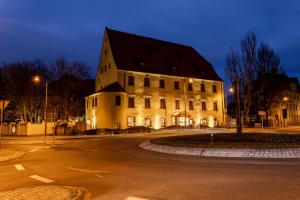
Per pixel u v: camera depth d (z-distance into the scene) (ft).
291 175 34.22
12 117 209.97
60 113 201.16
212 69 215.72
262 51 195.42
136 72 171.01
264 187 27.86
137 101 169.27
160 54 194.49
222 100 208.33
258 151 52.44
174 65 192.75
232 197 24.41
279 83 202.18
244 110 185.16
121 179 34.19
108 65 177.68
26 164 49.67
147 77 175.11
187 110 189.57
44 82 185.57
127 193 27.07
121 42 183.11
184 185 29.73
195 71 200.85
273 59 196.54
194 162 48.29
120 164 47.55
